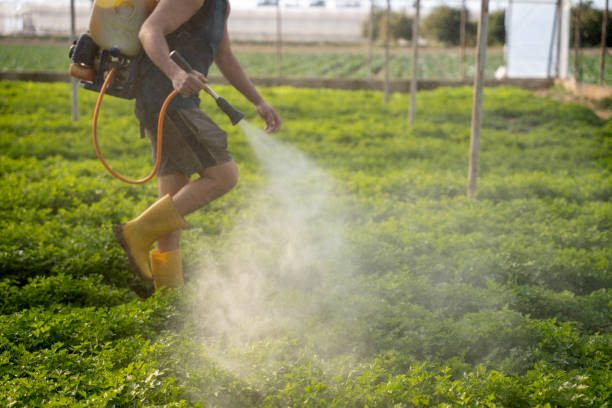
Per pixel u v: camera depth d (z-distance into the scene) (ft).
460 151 35.27
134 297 13.97
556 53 73.00
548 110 49.70
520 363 10.54
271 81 70.95
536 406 8.52
